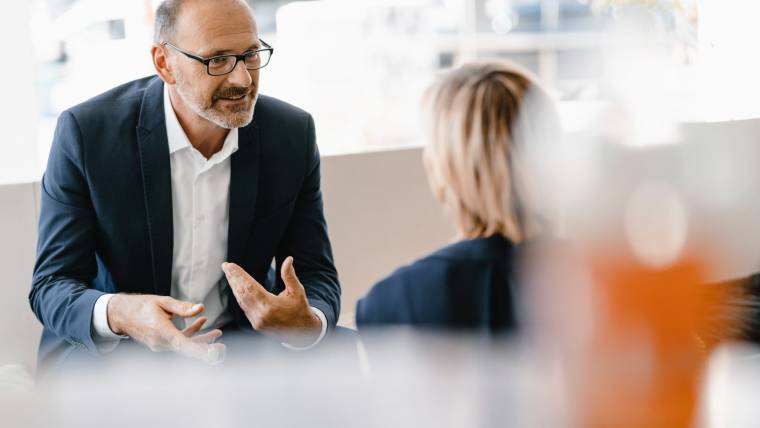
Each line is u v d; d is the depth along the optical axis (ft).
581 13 11.16
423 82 13.64
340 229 7.73
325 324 4.89
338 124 12.73
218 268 5.34
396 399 2.31
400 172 8.01
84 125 5.06
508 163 2.95
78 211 5.03
